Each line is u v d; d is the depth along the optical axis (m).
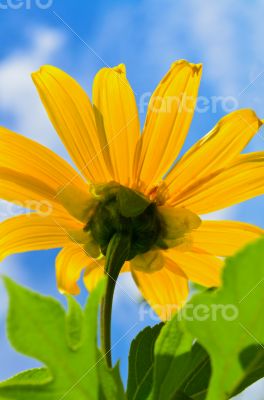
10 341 0.28
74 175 0.40
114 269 0.39
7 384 0.28
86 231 0.40
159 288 0.41
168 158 0.41
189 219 0.40
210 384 0.28
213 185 0.40
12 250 0.40
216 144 0.40
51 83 0.40
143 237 0.40
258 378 0.29
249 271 0.26
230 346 0.28
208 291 0.29
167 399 0.30
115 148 0.40
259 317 0.27
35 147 0.39
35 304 0.28
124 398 0.29
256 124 0.40
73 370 0.28
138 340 0.33
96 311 0.29
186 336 0.30
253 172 0.40
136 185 0.41
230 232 0.41
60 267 0.41
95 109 0.40
